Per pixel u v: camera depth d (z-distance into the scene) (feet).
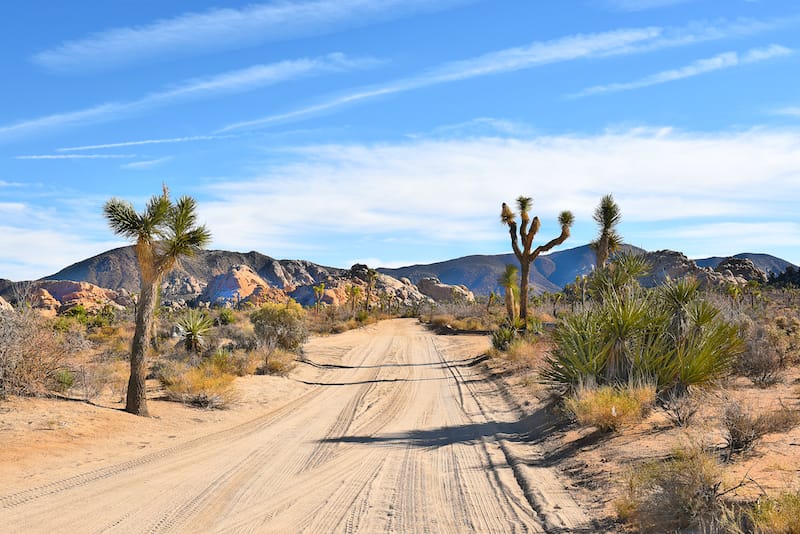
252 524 22.48
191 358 84.48
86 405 47.78
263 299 573.74
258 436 43.75
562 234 104.53
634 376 41.32
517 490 27.73
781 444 25.86
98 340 115.65
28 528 21.63
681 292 44.37
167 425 46.75
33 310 50.75
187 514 23.68
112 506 24.66
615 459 28.91
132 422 45.24
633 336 43.55
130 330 139.23
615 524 21.17
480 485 28.76
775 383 42.50
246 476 30.60
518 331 104.32
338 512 24.17
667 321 43.55
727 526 17.31
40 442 36.19
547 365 65.26
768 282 449.06
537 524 22.50
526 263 106.63
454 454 36.55
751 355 47.93
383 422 50.75
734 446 25.16
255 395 65.77
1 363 45.78
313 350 127.13
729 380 44.37
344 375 91.56
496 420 50.24
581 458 31.35
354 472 31.65
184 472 31.35
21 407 43.65
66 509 24.08
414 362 109.50
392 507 24.94
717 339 41.68
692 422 32.19
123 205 48.83
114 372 69.51
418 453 37.04
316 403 63.67
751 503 19.16
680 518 19.51
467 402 62.03
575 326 48.21
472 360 107.34
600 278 56.65
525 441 40.50
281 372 85.35
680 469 20.90
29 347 48.57
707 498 19.45
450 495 26.91
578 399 40.32
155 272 49.67
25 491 26.76
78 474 30.32
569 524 21.94
